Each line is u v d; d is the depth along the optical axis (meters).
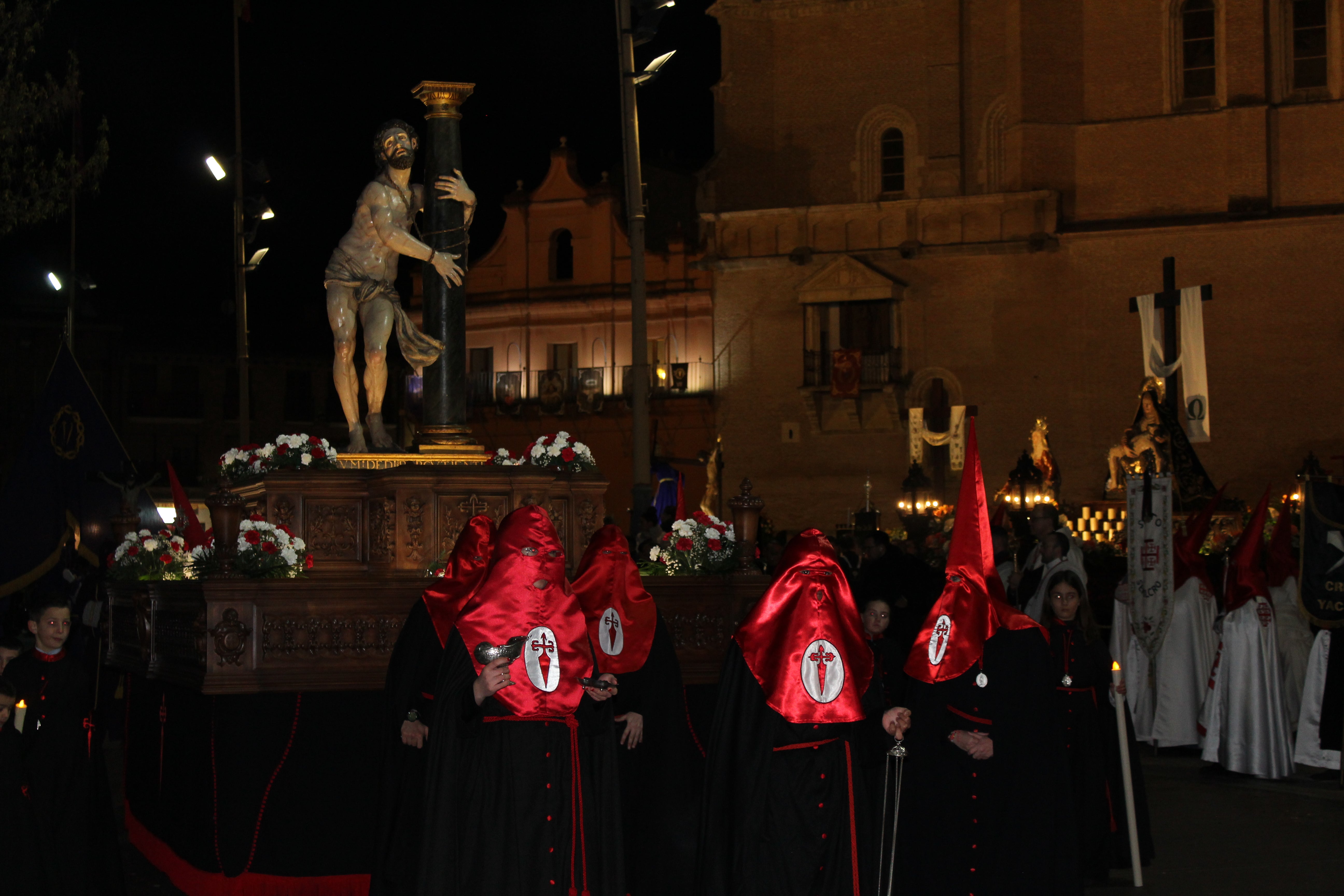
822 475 42.03
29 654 7.39
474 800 5.96
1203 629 14.73
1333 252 37.84
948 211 40.97
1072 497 39.50
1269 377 38.22
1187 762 14.30
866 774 7.44
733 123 43.66
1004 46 41.16
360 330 11.57
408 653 7.46
